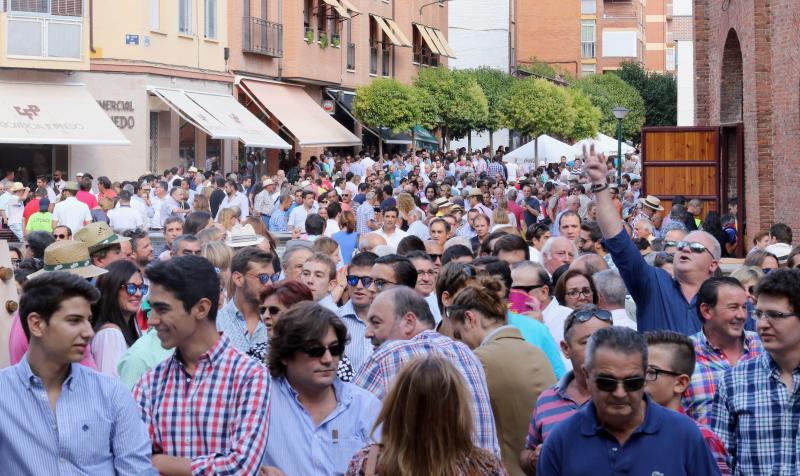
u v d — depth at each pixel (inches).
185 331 237.6
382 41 2353.6
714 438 248.1
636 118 3582.7
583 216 991.6
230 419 236.5
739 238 961.5
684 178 1039.0
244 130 1590.8
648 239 657.0
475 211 724.0
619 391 217.3
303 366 244.5
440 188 1109.7
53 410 220.2
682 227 689.0
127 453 224.4
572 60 4079.7
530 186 1127.0
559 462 226.1
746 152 957.2
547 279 375.2
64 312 219.8
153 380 243.0
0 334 321.7
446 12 2947.8
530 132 2758.4
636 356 218.4
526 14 4101.9
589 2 4352.9
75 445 219.3
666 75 3986.2
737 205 984.3
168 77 1499.8
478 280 310.0
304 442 246.4
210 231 505.0
